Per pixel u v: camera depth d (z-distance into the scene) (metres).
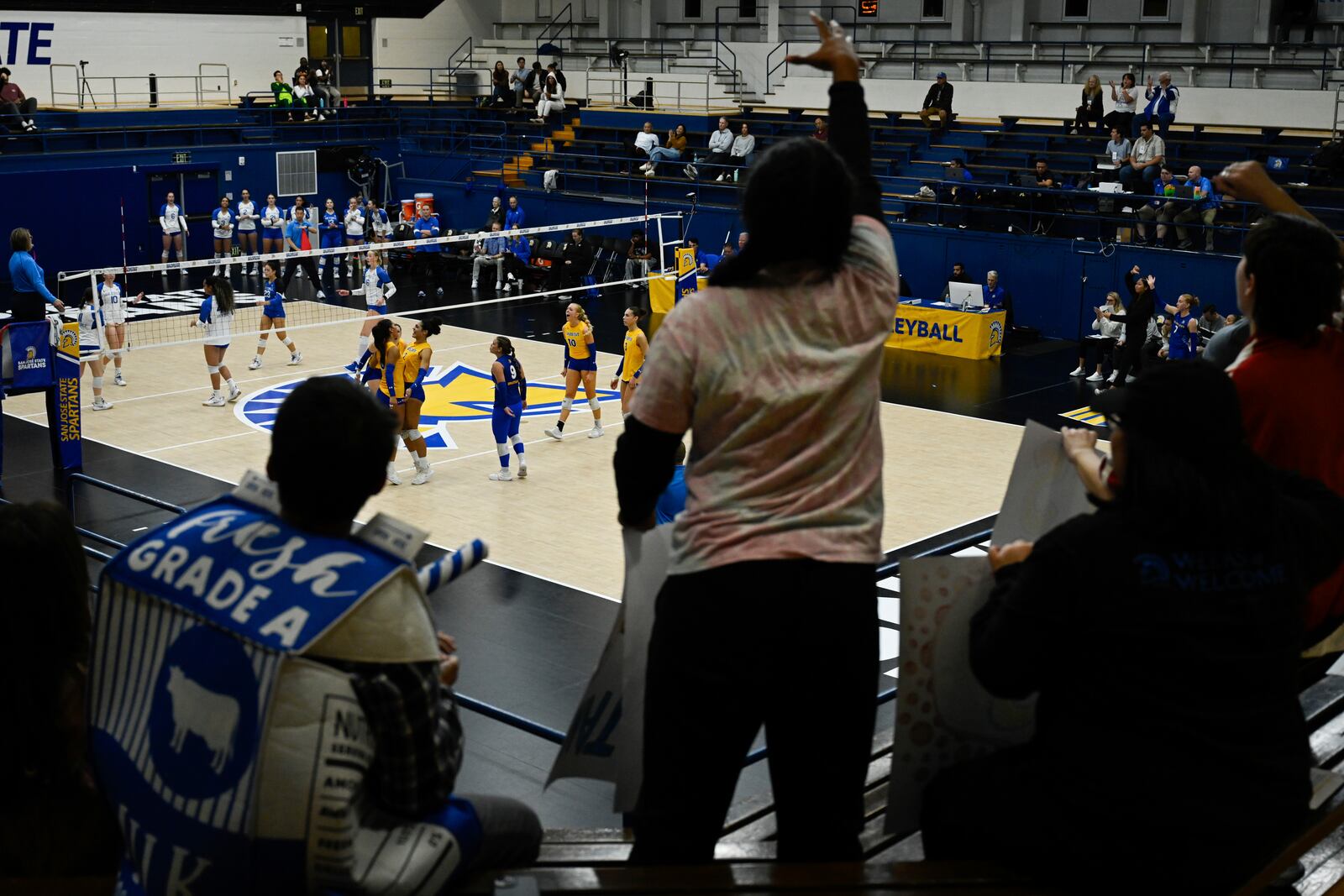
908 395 23.05
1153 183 27.11
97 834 2.64
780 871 2.45
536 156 37.53
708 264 29.28
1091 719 2.37
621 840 3.15
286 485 2.25
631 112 38.03
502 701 11.01
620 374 19.61
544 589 13.77
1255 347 3.05
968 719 2.85
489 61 45.34
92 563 13.52
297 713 2.08
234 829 2.11
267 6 40.12
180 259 35.41
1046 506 3.14
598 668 2.75
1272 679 2.38
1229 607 2.34
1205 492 2.30
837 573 2.34
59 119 34.75
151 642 2.27
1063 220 27.81
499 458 18.27
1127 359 22.86
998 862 2.49
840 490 2.39
